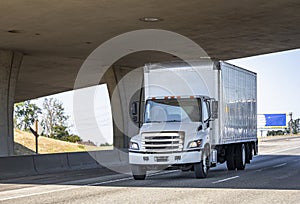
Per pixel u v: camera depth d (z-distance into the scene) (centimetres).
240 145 2652
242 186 1805
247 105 2811
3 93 2977
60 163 2808
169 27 2517
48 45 2908
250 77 2908
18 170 2509
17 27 2405
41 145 6072
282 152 4844
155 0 1981
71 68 3838
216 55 3491
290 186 1798
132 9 2119
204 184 1880
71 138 10156
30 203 1422
